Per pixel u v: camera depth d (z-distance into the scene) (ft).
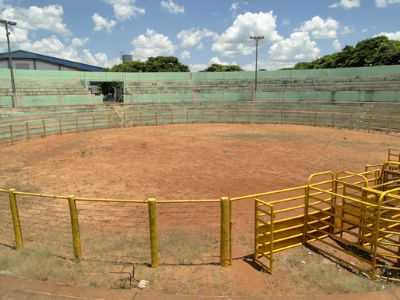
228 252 23.52
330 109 134.51
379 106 122.52
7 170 57.62
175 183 49.49
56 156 70.38
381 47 234.17
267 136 99.30
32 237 28.63
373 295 19.42
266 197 42.01
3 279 20.89
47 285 20.22
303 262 24.16
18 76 147.54
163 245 26.86
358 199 25.26
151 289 19.99
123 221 33.37
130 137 98.84
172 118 143.13
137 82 176.35
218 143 87.04
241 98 163.22
